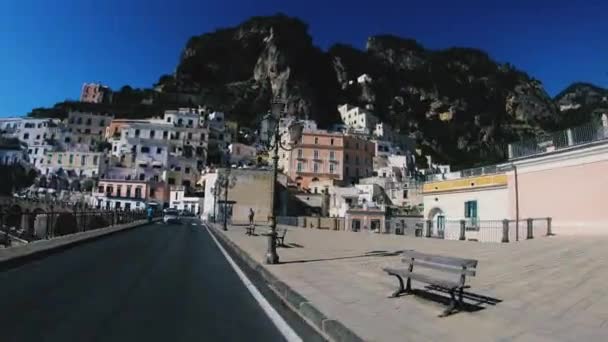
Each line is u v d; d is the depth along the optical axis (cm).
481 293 733
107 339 495
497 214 2433
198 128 10350
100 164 8881
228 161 10438
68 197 7962
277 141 1318
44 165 9094
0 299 683
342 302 676
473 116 17300
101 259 1238
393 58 19462
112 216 3023
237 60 16200
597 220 1794
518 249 1448
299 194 7175
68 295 728
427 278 634
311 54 16250
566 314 587
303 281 878
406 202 7312
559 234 1948
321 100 15262
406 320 567
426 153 14862
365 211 5262
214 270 1102
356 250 1593
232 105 14100
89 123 11606
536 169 2147
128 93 15075
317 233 3047
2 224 1675
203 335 524
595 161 1820
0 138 10544
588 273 890
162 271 1041
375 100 16488
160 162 9125
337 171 9638
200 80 15538
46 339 488
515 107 18312
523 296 703
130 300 702
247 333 540
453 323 552
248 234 2717
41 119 11094
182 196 8312
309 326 582
